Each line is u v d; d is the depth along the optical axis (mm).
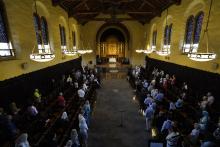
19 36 8883
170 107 9680
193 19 12094
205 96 8930
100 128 10609
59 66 14711
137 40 26672
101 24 26000
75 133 7660
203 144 6238
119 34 32000
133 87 18906
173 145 7141
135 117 12141
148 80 16906
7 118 6121
